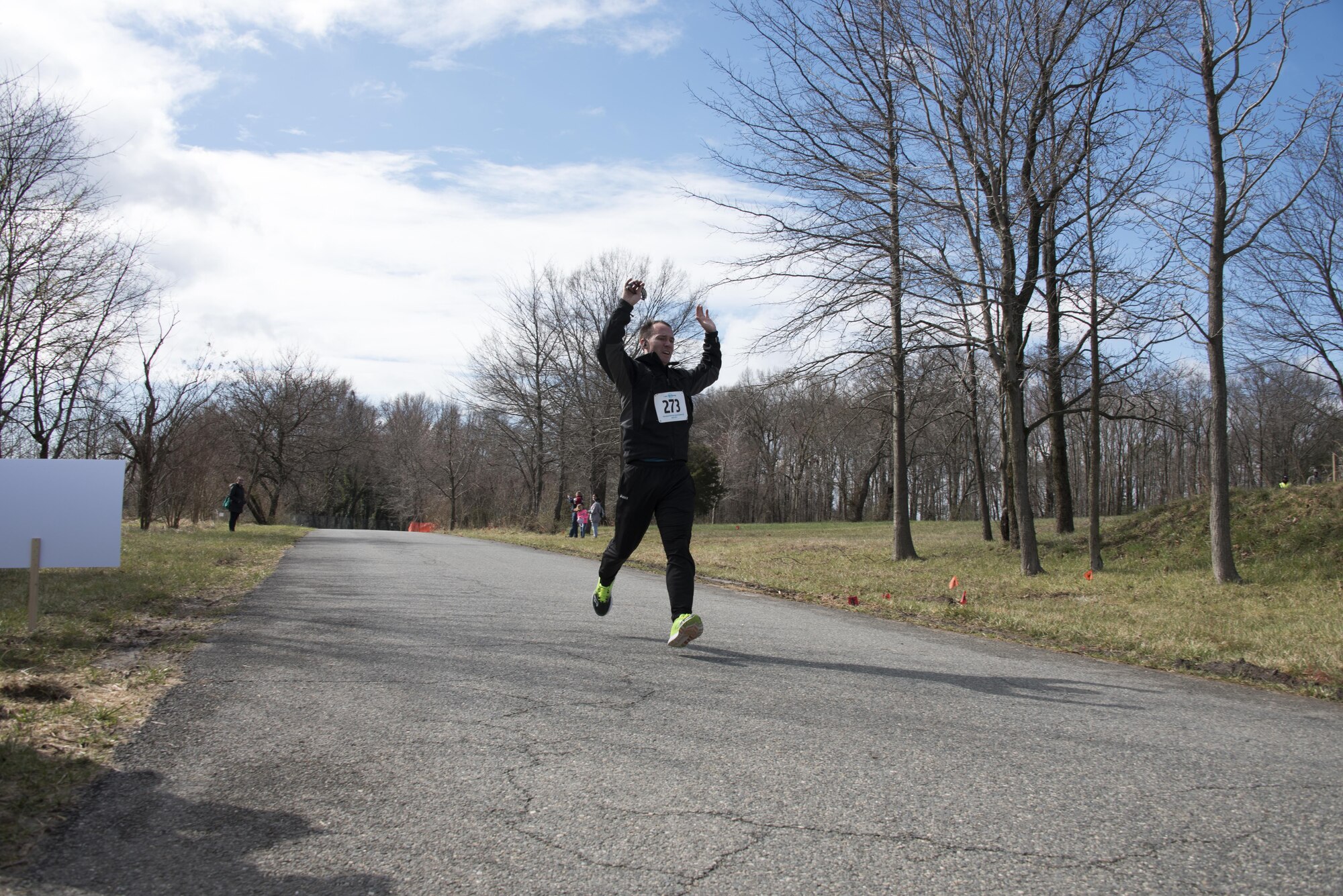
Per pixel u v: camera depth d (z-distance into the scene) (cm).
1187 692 501
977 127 1455
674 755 326
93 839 243
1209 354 1329
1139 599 1170
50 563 572
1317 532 1469
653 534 2830
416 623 634
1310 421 4550
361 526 7925
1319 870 236
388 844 243
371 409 8038
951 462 5097
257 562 1266
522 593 867
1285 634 781
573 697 410
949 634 738
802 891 218
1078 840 255
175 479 2658
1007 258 1461
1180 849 250
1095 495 1545
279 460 4925
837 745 344
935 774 313
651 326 533
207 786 286
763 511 7475
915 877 228
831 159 1530
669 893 216
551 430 4184
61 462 580
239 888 216
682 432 521
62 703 382
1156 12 1330
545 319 4078
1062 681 510
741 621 734
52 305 1573
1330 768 340
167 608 709
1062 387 2064
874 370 1872
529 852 239
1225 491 1328
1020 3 1411
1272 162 1245
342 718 368
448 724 360
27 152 1448
